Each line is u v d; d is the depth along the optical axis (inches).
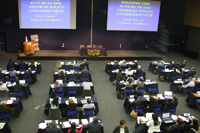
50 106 374.3
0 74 504.1
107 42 883.4
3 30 807.7
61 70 548.7
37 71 631.8
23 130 357.7
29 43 760.3
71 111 365.7
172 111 399.9
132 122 394.9
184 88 519.2
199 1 817.5
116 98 491.5
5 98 395.9
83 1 813.9
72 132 267.9
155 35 912.9
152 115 319.3
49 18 813.2
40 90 517.0
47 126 305.4
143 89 470.6
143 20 869.8
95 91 524.7
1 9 781.3
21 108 412.5
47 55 776.3
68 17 821.2
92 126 279.0
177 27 925.2
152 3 855.1
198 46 886.4
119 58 805.9
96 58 792.9
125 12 847.1
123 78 526.0
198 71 720.3
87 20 840.9
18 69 618.5
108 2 823.7
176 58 873.5
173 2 881.5
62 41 854.5
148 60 825.5
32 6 789.9
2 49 845.8
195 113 442.9
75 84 474.6
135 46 912.3
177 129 307.0
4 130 319.3
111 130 367.9
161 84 589.6
